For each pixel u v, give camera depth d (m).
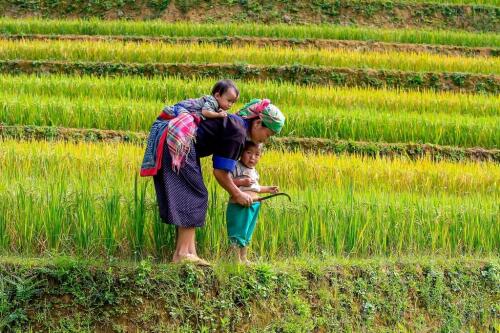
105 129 17.47
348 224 10.49
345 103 20.06
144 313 8.74
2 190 10.17
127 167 13.12
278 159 14.32
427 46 26.12
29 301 8.67
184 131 8.65
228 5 29.61
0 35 25.59
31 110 17.45
